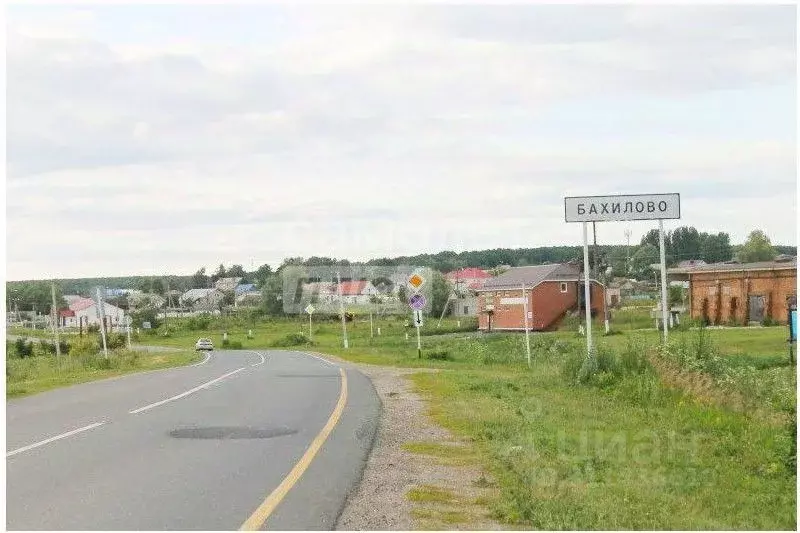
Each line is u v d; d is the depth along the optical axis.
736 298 66.00
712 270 67.69
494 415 16.45
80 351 60.72
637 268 139.50
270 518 8.35
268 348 85.25
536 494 9.40
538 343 47.59
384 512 8.75
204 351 80.56
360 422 15.97
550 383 22.98
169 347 99.31
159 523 8.15
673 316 72.94
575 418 16.30
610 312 90.12
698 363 20.44
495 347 47.09
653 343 23.09
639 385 19.38
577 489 9.96
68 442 13.49
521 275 93.31
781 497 10.55
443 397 20.47
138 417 17.06
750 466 12.45
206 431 14.78
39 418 16.98
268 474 10.65
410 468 11.19
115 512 8.60
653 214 22.52
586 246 22.83
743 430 15.08
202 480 10.25
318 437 13.96
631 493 10.00
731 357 30.91
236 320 140.50
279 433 14.48
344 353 55.03
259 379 28.66
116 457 11.97
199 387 25.22
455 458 11.95
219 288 198.12
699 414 16.47
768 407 18.09
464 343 56.44
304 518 8.39
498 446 12.66
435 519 8.48
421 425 15.48
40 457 12.01
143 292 187.88
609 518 8.68
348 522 8.30
